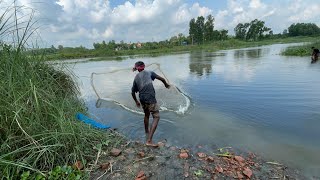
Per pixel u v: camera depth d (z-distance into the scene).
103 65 24.70
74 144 3.91
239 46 69.12
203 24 86.25
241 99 7.73
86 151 4.00
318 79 10.08
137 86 5.17
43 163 3.43
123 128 5.73
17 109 3.57
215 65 18.44
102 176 3.42
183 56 34.38
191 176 3.40
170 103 7.34
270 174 3.48
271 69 14.25
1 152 3.27
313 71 12.40
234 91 8.93
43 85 4.85
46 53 6.29
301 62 17.11
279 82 10.02
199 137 4.95
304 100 7.16
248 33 102.88
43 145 3.59
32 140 3.39
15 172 3.12
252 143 4.57
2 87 3.68
